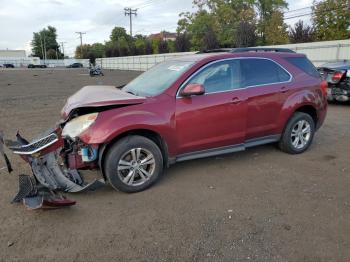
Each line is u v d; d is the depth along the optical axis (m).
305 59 5.61
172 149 4.30
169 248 2.96
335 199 3.87
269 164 5.06
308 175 4.61
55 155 3.89
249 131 4.89
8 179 4.48
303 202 3.80
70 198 3.93
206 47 40.50
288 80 5.22
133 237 3.13
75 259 2.82
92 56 97.88
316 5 37.00
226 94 4.56
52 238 3.13
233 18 49.22
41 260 2.81
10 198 3.94
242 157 5.39
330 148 5.91
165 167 4.79
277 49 5.43
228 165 5.03
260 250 2.92
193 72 4.40
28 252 2.92
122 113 3.93
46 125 8.14
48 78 31.70
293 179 4.48
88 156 3.95
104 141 3.77
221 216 3.50
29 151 3.63
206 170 4.83
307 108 5.55
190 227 3.30
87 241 3.08
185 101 4.28
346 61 10.79
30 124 8.27
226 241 3.06
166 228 3.28
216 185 4.30
